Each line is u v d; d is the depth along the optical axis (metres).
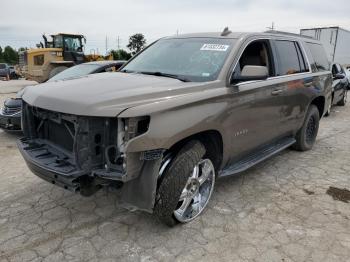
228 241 3.20
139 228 3.41
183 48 4.25
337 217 3.69
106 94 2.92
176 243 3.16
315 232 3.38
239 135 3.86
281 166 5.29
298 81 5.05
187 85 3.32
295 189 4.41
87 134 2.79
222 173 3.87
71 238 3.23
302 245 3.16
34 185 4.46
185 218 3.44
